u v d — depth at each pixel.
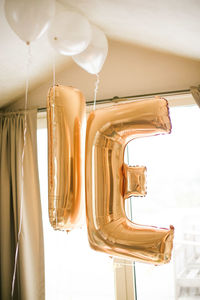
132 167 1.19
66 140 1.12
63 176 1.10
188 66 2.40
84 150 1.20
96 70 1.66
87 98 2.59
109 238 1.09
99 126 1.14
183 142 2.44
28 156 2.63
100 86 2.57
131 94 2.49
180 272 2.37
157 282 2.40
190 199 2.39
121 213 1.13
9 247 2.60
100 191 1.11
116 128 1.13
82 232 2.56
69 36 1.32
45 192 2.68
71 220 1.11
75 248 2.57
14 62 2.21
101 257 2.51
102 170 1.12
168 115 1.10
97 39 1.56
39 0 1.14
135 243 1.07
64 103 1.14
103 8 1.82
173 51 2.33
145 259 1.07
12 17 1.17
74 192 1.10
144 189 1.19
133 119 1.11
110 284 2.48
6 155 2.71
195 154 2.41
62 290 2.56
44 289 2.51
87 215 1.12
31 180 2.60
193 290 2.34
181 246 2.38
